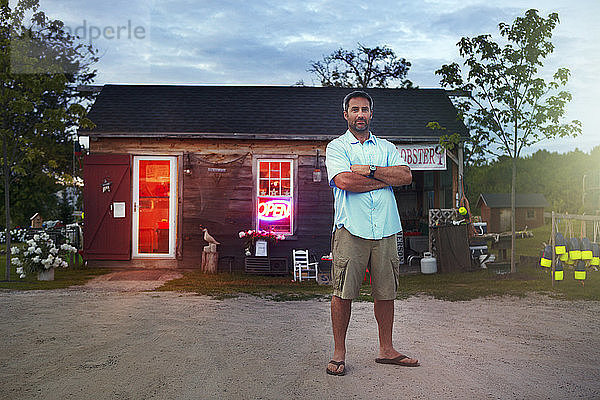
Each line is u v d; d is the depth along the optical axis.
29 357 4.39
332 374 3.87
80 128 11.41
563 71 9.93
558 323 5.92
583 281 8.80
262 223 11.91
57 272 10.80
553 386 3.65
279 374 3.90
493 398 3.40
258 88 14.52
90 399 3.39
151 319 6.08
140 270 11.27
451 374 3.89
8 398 3.41
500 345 4.83
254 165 11.86
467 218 12.35
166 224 11.86
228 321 6.01
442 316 6.34
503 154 11.04
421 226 15.30
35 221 21.67
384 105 13.77
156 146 11.74
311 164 11.95
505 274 10.15
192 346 4.77
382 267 4.10
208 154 11.84
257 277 10.65
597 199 17.81
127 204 11.66
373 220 4.05
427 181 16.17
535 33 9.98
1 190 24.89
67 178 15.31
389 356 4.16
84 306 6.96
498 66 10.27
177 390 3.56
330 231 11.88
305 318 6.25
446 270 11.06
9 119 10.14
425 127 12.50
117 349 4.66
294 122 12.33
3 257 14.46
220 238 11.77
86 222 11.61
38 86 9.97
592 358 4.39
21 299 7.54
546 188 36.34
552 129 10.05
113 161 11.67
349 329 5.54
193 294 8.23
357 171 4.01
